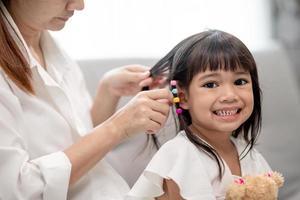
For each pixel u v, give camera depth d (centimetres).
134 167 144
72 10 111
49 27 113
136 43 214
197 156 102
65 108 112
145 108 103
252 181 99
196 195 97
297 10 240
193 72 104
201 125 107
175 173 98
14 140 98
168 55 115
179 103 108
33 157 105
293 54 240
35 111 107
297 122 174
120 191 114
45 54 124
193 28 220
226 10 225
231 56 102
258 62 175
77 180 103
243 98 103
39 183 98
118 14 212
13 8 112
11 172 96
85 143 103
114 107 140
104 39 211
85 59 171
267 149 167
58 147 108
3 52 102
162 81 119
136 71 135
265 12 234
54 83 110
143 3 214
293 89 179
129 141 148
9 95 100
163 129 122
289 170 167
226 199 100
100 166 116
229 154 111
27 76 106
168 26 218
